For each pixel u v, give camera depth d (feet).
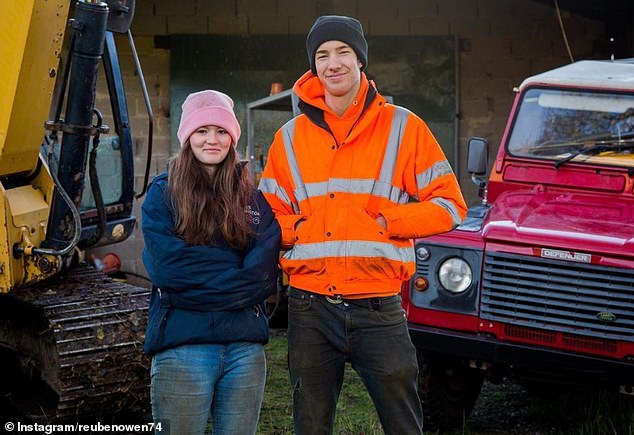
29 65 14.58
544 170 19.80
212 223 11.20
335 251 11.94
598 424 18.07
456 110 38.27
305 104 12.33
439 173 12.17
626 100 19.83
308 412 12.25
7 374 18.33
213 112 11.37
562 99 20.26
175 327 11.19
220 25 38.19
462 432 18.24
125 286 18.06
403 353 12.06
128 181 19.08
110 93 18.94
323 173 12.16
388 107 12.37
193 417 11.24
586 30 38.42
